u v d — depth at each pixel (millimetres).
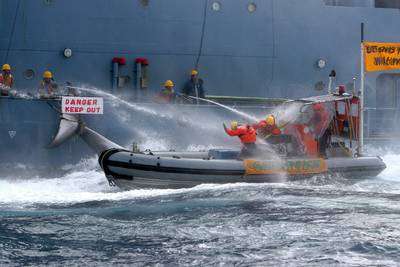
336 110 43094
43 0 46188
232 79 49688
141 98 47750
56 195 37125
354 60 52094
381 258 24750
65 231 28734
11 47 45750
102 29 47219
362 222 29922
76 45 46781
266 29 50188
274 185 38812
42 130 43500
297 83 50938
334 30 51656
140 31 47906
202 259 24703
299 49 50938
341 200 35062
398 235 27656
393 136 51938
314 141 41938
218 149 41188
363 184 40406
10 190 38875
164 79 48500
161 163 37781
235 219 30547
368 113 51719
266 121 41438
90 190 39219
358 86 52219
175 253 25453
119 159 38062
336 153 42656
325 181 40875
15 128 43094
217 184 38656
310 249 25812
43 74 46062
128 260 24688
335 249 25781
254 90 50125
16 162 43094
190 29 48781
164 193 36938
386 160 49094
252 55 49969
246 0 49781
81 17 46812
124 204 34188
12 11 45688
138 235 28000
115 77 47219
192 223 29906
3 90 43750
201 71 49188
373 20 52562
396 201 34875
